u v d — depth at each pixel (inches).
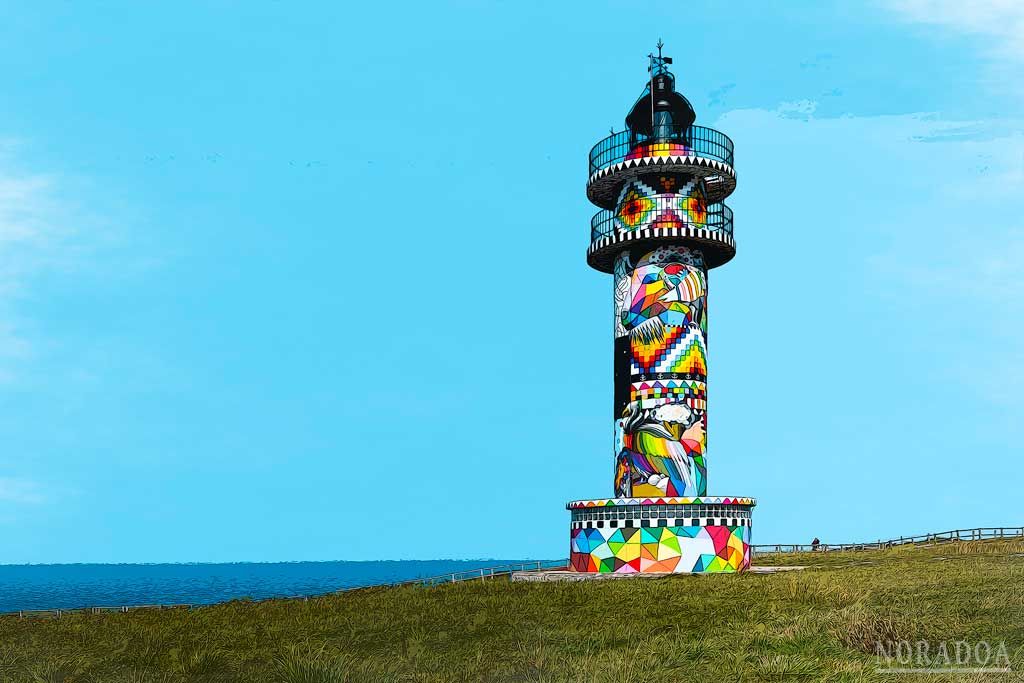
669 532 1750.7
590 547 1808.6
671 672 681.6
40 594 5989.2
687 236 1915.6
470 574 2185.0
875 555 2135.8
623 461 1911.9
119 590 6692.9
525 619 1036.5
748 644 774.5
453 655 805.2
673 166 1951.3
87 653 932.0
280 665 765.3
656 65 2064.5
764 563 2066.9
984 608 884.6
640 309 1936.5
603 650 793.6
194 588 6894.7
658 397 1887.3
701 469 1879.9
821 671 658.2
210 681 763.4
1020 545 2005.4
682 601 1130.7
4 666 855.7
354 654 830.5
